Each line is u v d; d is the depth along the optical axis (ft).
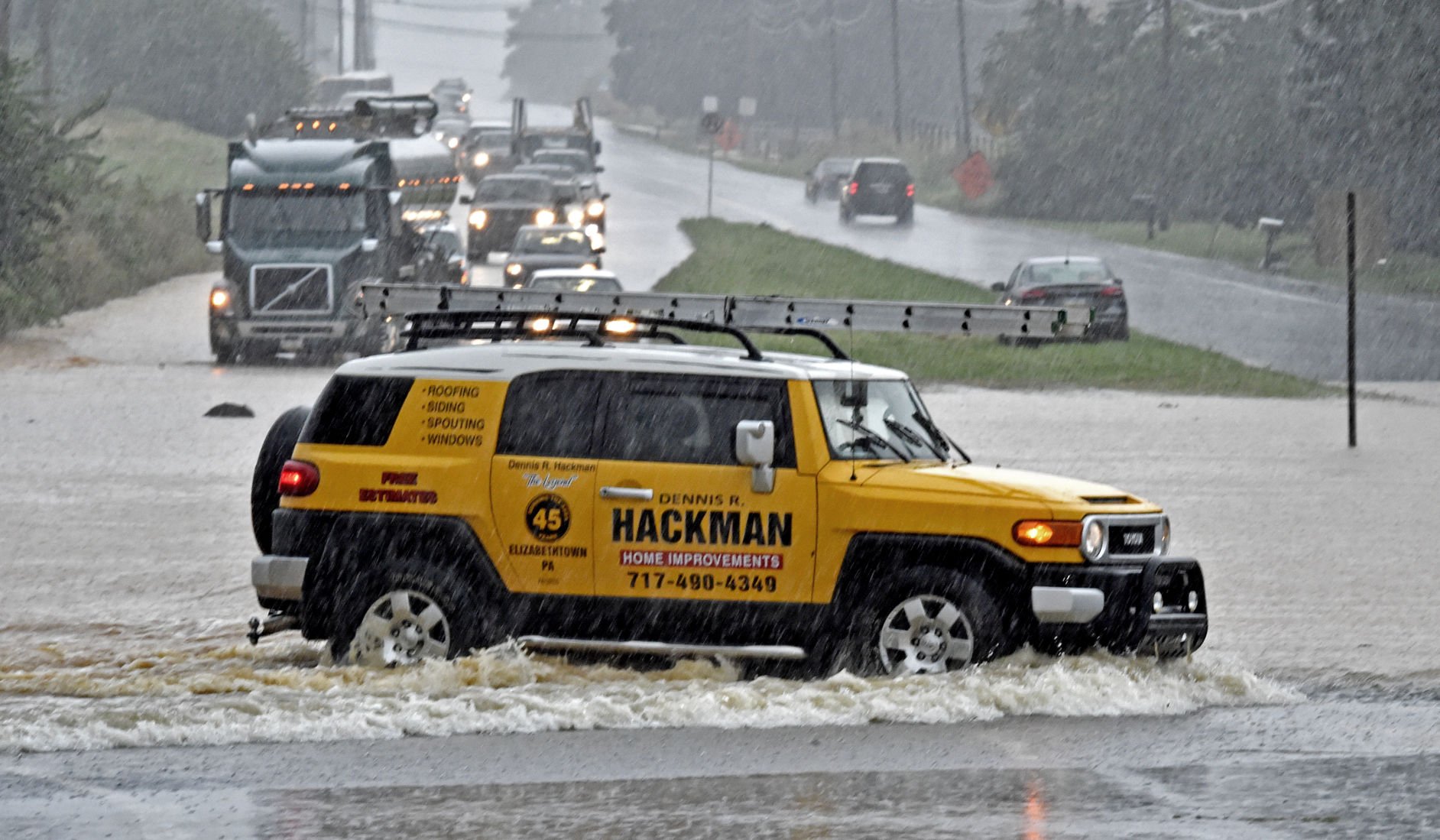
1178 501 195.21
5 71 444.14
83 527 175.73
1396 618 133.08
